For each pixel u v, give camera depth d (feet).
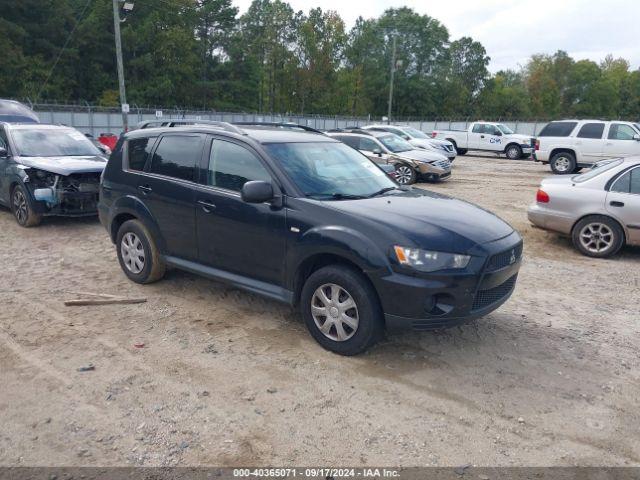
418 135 78.95
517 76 378.32
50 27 156.76
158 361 14.48
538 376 14.11
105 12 175.52
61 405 12.37
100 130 120.88
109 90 173.88
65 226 30.73
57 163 29.63
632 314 18.75
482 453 11.00
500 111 308.40
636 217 25.32
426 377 13.87
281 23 242.37
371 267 13.56
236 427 11.66
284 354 14.96
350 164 18.21
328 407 12.47
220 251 17.13
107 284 20.47
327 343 14.97
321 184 16.17
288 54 244.63
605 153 61.36
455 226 14.35
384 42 276.62
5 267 22.66
